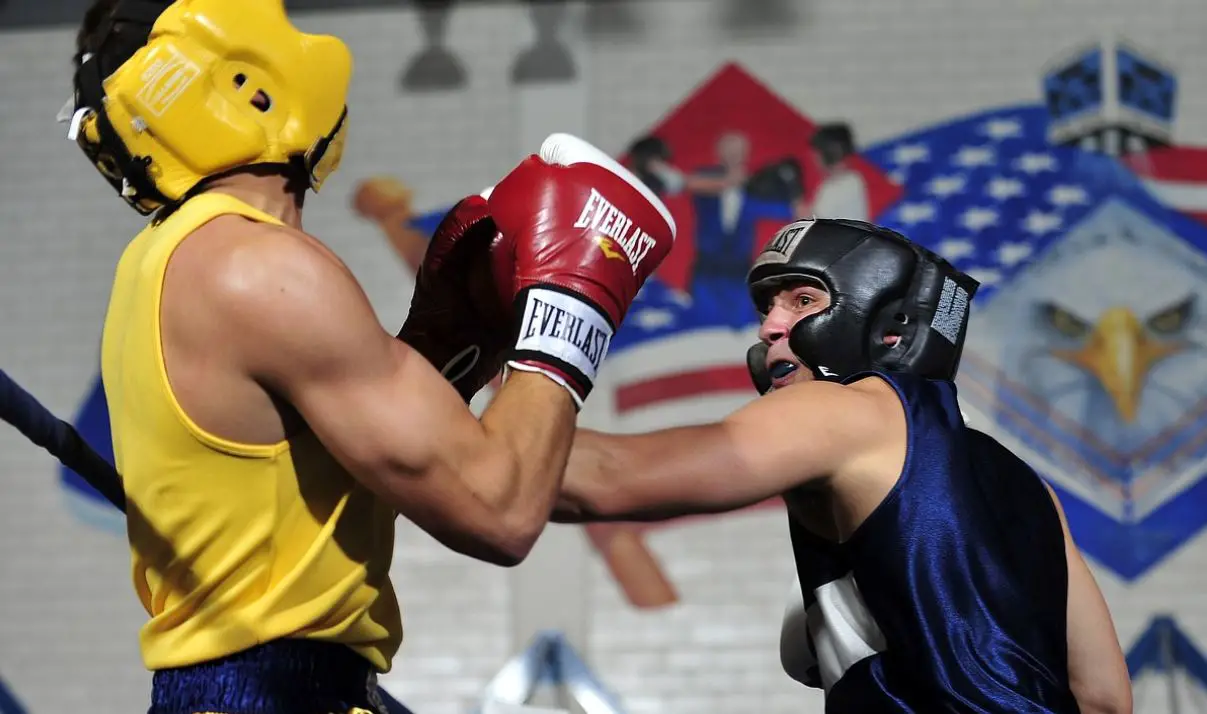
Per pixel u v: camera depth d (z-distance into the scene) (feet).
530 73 42.27
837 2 41.68
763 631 39.06
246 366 9.20
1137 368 38.75
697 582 39.45
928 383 11.53
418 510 9.20
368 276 41.70
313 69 9.93
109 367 10.24
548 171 10.41
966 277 12.44
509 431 9.41
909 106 40.88
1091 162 39.96
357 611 9.89
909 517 10.75
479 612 39.83
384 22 42.93
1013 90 40.68
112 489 10.29
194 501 9.50
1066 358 38.96
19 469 41.37
